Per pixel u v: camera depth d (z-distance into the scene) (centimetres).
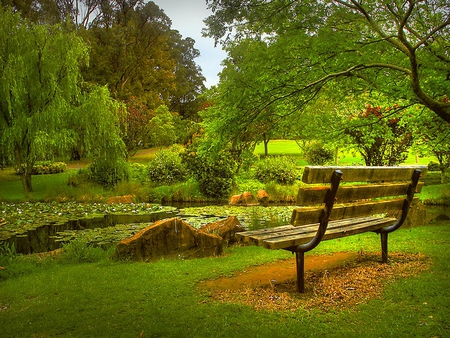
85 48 1872
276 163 1992
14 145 1717
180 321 298
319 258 502
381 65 574
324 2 538
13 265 524
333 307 314
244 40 563
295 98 660
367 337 256
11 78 1562
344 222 451
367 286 364
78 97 1895
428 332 260
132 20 4634
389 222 458
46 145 1678
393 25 650
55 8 4009
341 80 689
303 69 611
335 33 547
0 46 1631
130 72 4422
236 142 679
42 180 2131
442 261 448
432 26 602
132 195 1741
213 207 1448
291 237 357
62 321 310
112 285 411
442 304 311
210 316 305
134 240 561
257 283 395
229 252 605
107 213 1298
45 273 495
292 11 519
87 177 1956
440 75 611
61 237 904
